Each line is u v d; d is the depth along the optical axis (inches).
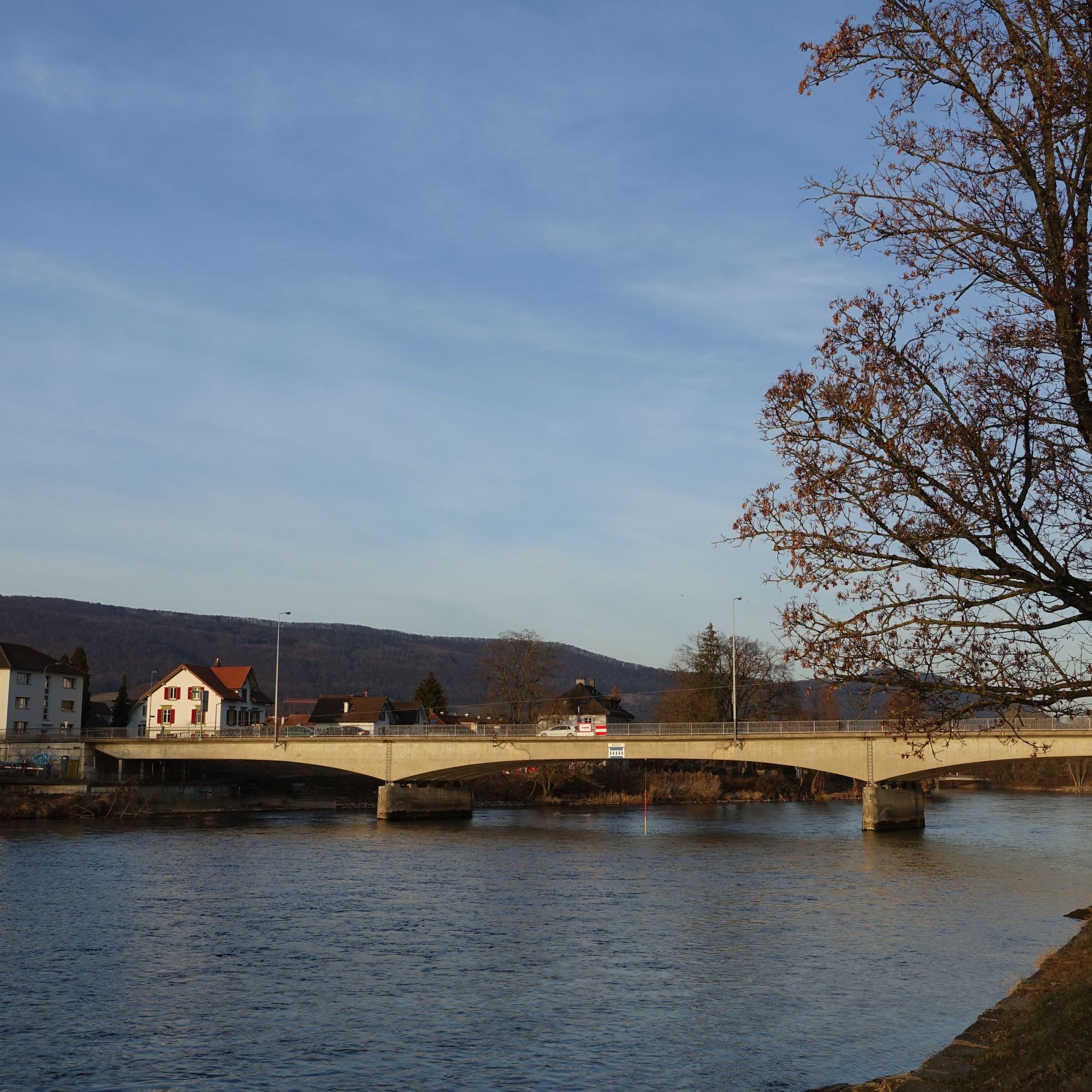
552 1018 1040.8
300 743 3730.3
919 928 1507.1
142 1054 934.4
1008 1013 853.2
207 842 2746.1
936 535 607.8
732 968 1254.9
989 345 626.5
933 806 4662.9
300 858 2388.0
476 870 2188.7
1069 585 600.4
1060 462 602.2
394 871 2161.7
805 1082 848.9
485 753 3518.7
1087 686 601.0
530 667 5034.5
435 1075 874.8
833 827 3358.8
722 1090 831.1
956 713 633.0
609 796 4773.6
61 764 3998.5
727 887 1942.7
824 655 633.6
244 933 1481.3
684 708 5147.6
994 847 2691.9
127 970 1247.5
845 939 1425.9
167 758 3944.4
